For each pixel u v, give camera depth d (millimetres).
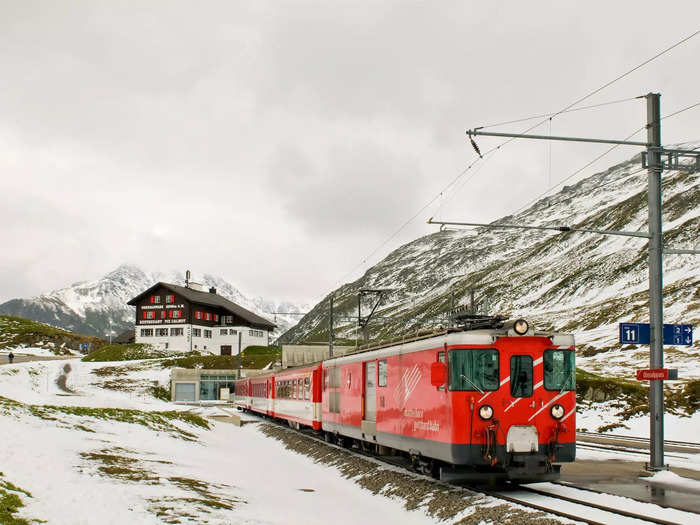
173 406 74750
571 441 17078
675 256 158375
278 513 17094
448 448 17000
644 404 44781
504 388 16953
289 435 41469
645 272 169625
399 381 21266
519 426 16812
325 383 33250
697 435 35812
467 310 20078
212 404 89562
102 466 19875
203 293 145000
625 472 20984
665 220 197375
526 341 17250
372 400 24578
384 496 20281
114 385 96812
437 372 17172
